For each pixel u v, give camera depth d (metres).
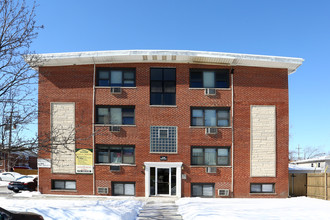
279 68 21.86
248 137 21.19
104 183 20.70
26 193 21.45
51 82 21.47
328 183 19.73
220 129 21.11
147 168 20.66
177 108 21.14
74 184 20.97
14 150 11.14
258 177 20.95
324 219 11.13
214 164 21.05
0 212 7.57
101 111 21.33
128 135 20.95
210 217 11.11
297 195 23.30
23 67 11.36
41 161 20.95
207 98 21.31
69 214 10.30
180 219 12.11
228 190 20.59
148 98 21.17
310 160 36.62
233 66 21.58
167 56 20.55
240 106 21.34
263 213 12.44
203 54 20.44
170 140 20.94
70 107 21.28
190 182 20.67
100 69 21.59
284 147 21.30
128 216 11.68
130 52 20.33
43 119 21.12
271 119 21.41
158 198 19.75
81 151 20.92
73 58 20.53
